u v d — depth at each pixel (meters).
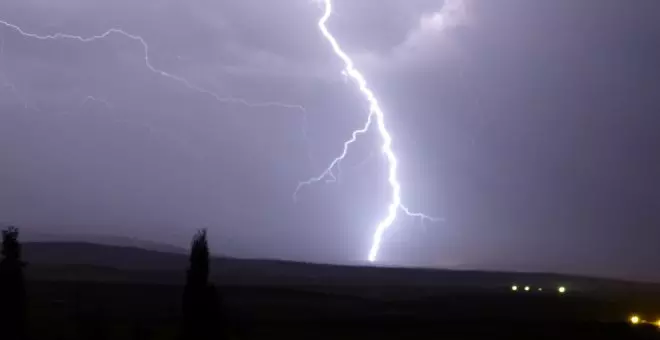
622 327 27.61
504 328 26.55
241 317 26.64
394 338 24.11
